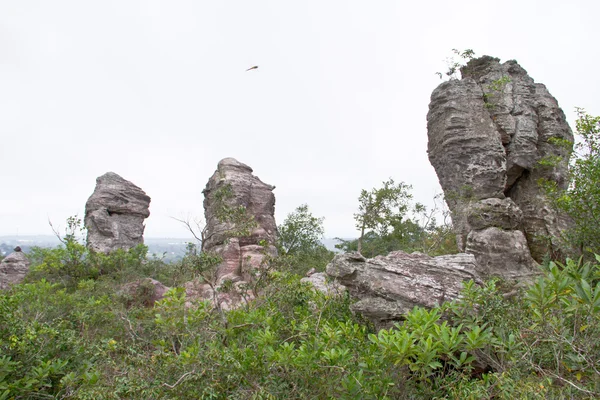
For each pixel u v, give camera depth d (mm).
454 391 6406
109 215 35219
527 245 18906
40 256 31328
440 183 21516
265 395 6383
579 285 5344
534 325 6520
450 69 23609
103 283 20656
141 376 7648
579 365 5820
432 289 10000
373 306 10219
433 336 6480
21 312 11000
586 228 14375
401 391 6465
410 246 28531
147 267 28375
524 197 20375
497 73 22266
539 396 5453
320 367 6438
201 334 9273
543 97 21812
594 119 15016
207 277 14047
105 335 12055
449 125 20109
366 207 30594
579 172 15430
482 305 8180
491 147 19359
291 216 39125
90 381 7699
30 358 8422
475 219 18375
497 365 6840
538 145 20906
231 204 27250
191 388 7086
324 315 10961
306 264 31031
